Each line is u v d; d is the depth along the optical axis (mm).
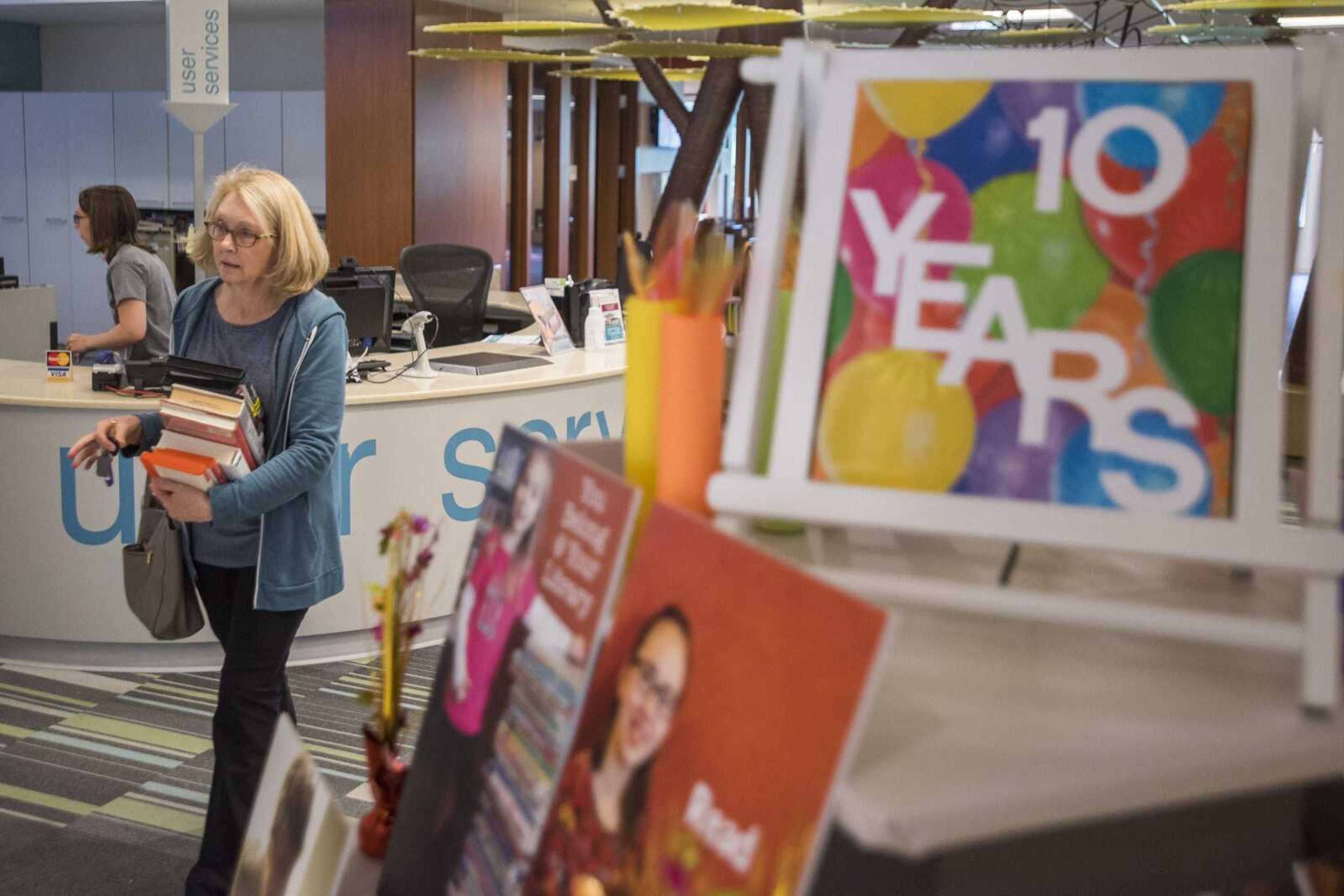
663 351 918
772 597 658
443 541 4512
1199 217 792
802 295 846
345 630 4383
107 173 12023
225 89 6055
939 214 833
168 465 2264
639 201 12703
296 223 2404
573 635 832
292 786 1198
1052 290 807
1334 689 695
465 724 984
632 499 800
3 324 8438
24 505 4145
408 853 1035
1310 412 750
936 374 813
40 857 3039
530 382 4645
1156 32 5426
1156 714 688
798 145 887
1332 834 857
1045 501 781
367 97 9461
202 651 4312
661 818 699
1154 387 781
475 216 10164
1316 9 4973
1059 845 712
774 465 825
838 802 601
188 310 2490
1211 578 898
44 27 13062
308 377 2414
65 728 3805
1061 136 822
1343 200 775
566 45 10867
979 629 820
